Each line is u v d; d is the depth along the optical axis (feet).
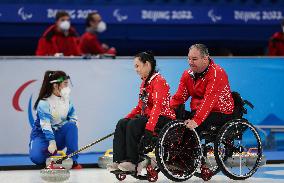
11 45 117.39
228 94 63.87
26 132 83.66
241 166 65.41
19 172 73.72
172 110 63.72
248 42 123.54
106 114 84.53
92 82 84.17
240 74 86.53
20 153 83.82
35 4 116.78
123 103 84.84
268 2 124.36
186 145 62.28
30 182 65.51
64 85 74.74
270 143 87.71
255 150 69.87
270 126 87.56
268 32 123.54
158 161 60.54
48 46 97.91
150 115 60.80
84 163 77.25
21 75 83.20
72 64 83.82
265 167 75.97
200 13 120.98
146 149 61.87
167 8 120.06
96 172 72.84
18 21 116.37
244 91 86.74
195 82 64.23
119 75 84.79
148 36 120.16
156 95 61.41
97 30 103.45
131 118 62.44
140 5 119.44
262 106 87.20
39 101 74.13
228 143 64.28
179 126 61.11
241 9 122.31
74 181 65.57
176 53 122.62
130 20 119.14
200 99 64.64
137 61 62.95
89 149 84.38
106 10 118.21
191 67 63.21
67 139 75.46
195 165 62.39
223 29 122.21
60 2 119.03
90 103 84.17
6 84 82.99
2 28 116.37
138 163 61.62
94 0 119.55
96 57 84.17
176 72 84.84
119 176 65.46
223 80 62.95
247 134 86.02
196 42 121.90
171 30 120.67
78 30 117.60
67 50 98.94
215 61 86.12
